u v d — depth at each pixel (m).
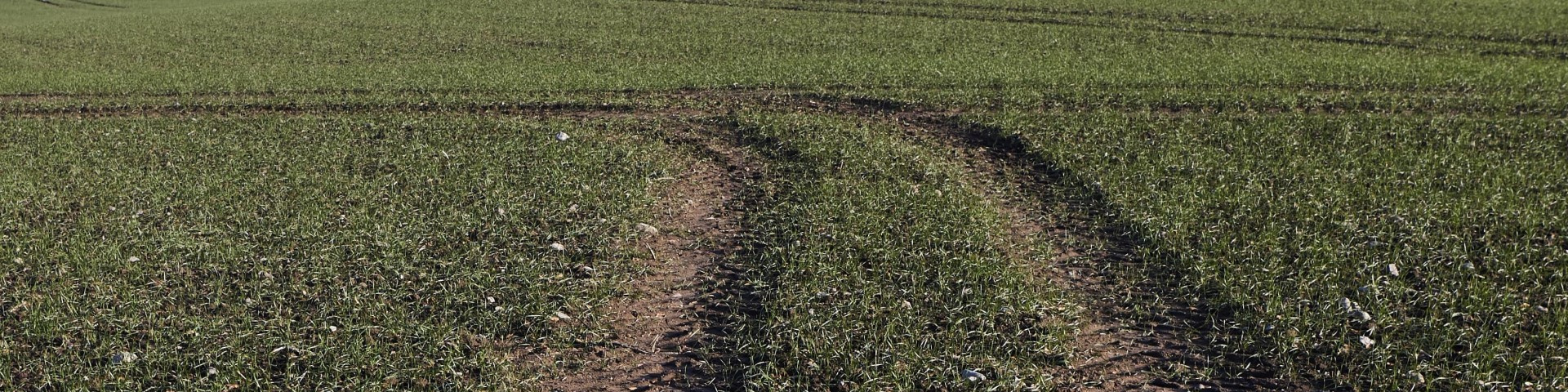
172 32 44.12
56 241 12.71
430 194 14.85
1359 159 15.73
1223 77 24.30
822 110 22.23
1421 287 10.15
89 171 17.06
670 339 9.77
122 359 9.12
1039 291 10.45
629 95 24.48
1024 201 14.26
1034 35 36.38
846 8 44.78
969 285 10.46
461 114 22.69
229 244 12.23
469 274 11.04
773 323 9.67
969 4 43.78
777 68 27.47
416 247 12.02
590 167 16.31
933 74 25.64
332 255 11.68
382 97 24.59
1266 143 17.06
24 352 9.36
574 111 22.81
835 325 9.58
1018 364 8.86
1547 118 19.25
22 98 26.72
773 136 18.62
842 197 13.97
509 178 15.64
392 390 8.62
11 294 10.75
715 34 39.25
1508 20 35.41
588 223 12.95
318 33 42.62
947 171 15.69
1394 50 31.22
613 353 9.48
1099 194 14.01
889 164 16.02
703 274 11.47
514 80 26.83
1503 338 8.81
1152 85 23.64
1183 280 10.50
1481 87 22.45
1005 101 21.89
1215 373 8.75
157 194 14.89
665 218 13.75
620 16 44.94
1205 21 38.16
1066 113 20.31
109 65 36.03
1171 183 14.42
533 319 9.92
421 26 43.78
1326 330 9.16
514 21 44.41
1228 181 14.54
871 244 11.77
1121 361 9.06
